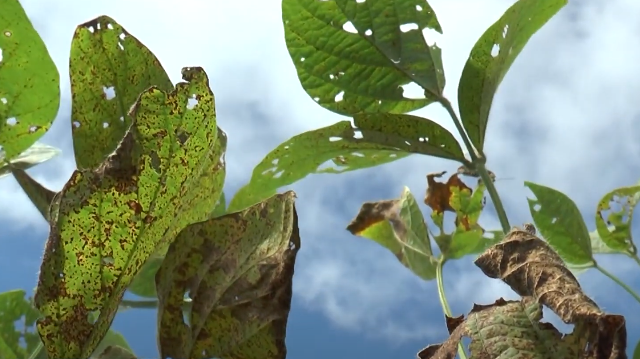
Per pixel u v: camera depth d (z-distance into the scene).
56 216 0.45
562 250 0.78
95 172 0.44
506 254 0.52
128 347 0.70
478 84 0.68
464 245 0.83
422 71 0.70
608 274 0.78
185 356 0.46
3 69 0.51
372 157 0.76
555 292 0.49
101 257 0.44
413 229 0.85
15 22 0.50
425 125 0.69
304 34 0.69
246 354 0.46
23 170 0.57
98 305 0.45
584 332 0.48
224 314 0.46
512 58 0.70
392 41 0.69
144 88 0.53
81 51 0.52
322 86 0.71
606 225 0.83
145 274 0.68
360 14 0.69
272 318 0.46
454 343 0.50
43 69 0.52
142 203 0.44
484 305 0.51
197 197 0.49
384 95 0.71
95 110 0.52
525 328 0.49
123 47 0.52
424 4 0.69
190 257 0.47
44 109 0.53
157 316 0.47
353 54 0.70
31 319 0.66
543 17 0.67
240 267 0.46
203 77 0.45
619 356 0.46
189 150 0.45
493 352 0.49
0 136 0.53
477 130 0.69
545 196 0.78
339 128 0.69
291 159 0.72
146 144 0.44
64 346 0.44
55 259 0.44
